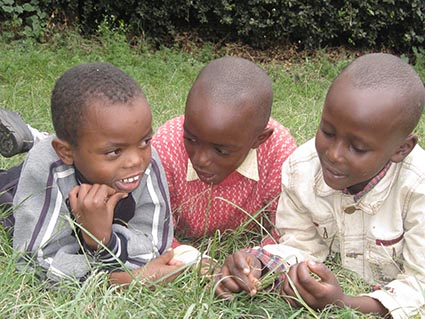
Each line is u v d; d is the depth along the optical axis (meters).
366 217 0.93
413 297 0.88
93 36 2.59
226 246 1.01
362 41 2.83
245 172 1.02
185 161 1.04
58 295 0.83
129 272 0.83
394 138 0.82
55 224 0.90
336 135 0.82
